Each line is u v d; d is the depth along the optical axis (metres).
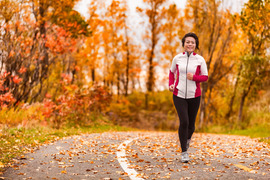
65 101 11.55
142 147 6.17
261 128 16.03
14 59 9.70
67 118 12.72
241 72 17.72
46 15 11.76
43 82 13.02
